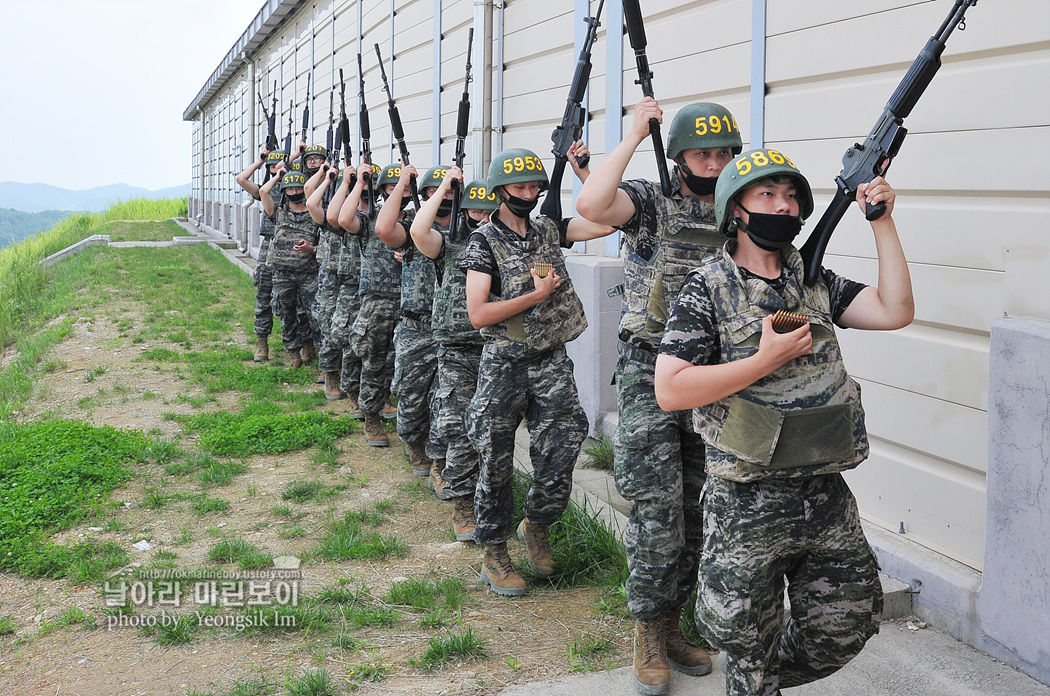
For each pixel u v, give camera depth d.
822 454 2.49
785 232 2.51
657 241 3.42
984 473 3.90
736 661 2.60
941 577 3.85
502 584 4.42
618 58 6.75
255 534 5.41
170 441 7.36
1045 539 3.35
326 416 7.92
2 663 3.89
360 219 6.91
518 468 6.00
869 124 4.43
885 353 4.41
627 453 3.40
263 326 10.80
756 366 2.35
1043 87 3.57
